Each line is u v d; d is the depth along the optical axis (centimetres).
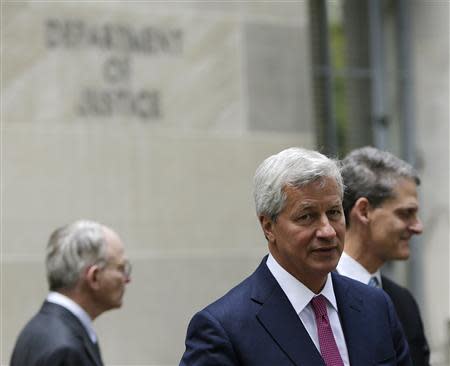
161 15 1952
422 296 2241
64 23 1869
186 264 1931
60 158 1848
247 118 2008
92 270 1173
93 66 1886
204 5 1989
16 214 1809
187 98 1959
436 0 2273
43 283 1820
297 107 2059
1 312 1786
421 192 2256
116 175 1889
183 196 1941
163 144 1933
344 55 2228
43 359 1070
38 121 1839
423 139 2273
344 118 2208
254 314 835
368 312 886
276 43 2050
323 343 845
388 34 2283
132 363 1873
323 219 819
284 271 859
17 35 1833
